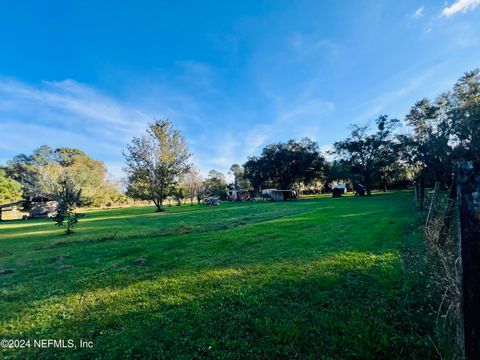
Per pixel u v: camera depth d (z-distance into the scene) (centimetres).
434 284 358
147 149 2994
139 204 5975
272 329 289
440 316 287
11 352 279
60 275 544
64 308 380
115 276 515
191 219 1655
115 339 291
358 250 593
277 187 5712
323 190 6950
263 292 393
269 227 1031
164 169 2989
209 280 460
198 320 320
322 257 556
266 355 250
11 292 454
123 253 719
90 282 489
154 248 760
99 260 657
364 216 1202
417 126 2205
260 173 5503
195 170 4659
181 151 3122
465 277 177
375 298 349
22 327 330
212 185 5491
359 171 4309
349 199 3002
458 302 220
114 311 361
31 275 555
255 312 332
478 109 1397
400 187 4875
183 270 529
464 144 1389
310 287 400
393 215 1158
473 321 173
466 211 178
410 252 546
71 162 6169
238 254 632
